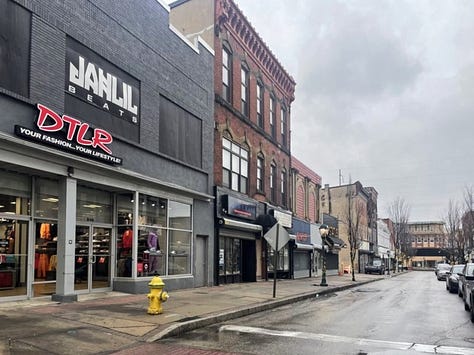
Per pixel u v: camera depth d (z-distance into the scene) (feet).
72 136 42.78
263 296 57.00
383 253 278.05
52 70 42.27
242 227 77.51
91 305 41.19
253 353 27.45
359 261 198.49
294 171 115.96
